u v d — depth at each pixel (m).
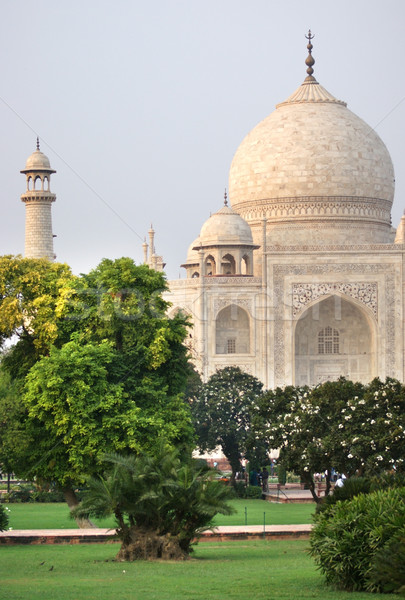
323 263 136.25
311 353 141.75
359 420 77.00
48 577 38.00
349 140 149.75
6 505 84.12
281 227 148.38
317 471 77.12
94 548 50.19
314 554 36.66
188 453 64.44
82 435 61.81
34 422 64.44
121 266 69.62
